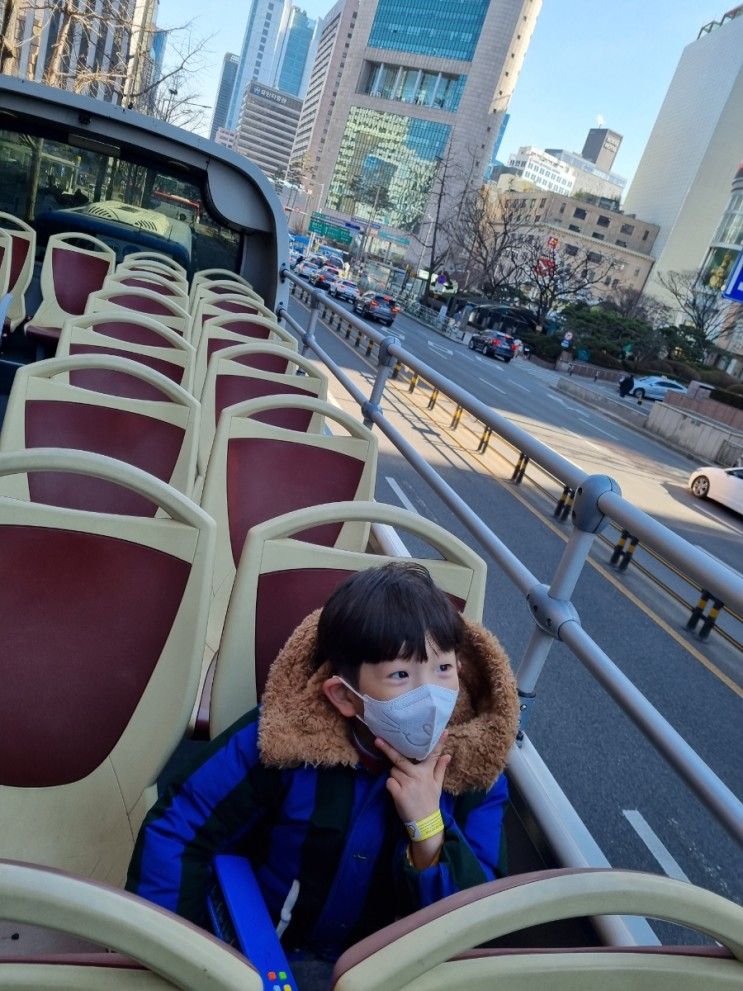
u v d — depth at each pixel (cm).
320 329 2205
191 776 129
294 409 330
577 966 78
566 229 9556
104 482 235
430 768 120
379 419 364
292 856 124
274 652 161
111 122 552
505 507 885
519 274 6294
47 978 70
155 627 154
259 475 249
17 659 148
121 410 245
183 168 612
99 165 600
